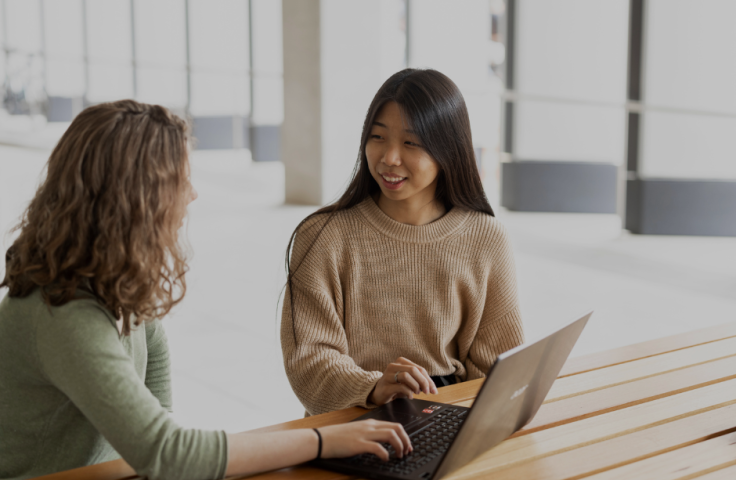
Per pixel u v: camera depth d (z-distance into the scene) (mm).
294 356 1554
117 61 10508
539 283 4363
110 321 1096
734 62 5184
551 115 6223
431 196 1653
